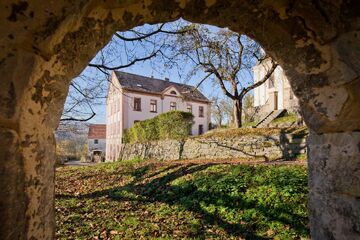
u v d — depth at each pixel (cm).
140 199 724
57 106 174
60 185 976
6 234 126
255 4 184
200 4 189
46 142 165
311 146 212
